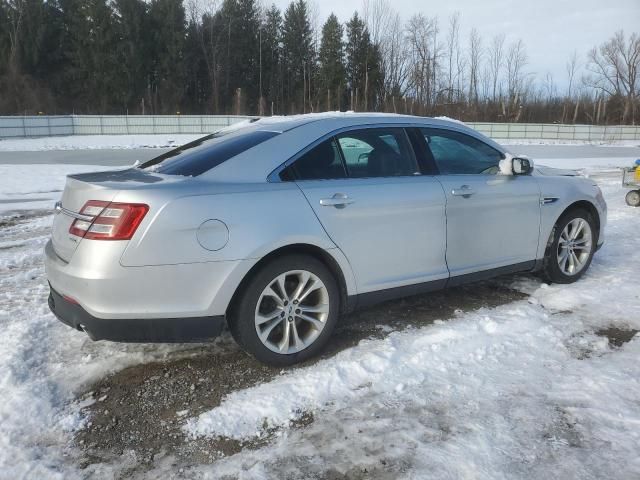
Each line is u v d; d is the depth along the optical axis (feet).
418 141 13.32
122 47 189.16
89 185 10.19
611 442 8.45
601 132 147.74
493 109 188.24
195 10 208.44
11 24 193.26
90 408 9.78
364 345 12.14
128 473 8.03
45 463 8.23
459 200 13.30
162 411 9.66
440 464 8.02
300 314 11.28
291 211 10.82
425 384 10.37
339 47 203.41
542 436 8.64
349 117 12.60
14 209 33.09
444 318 13.69
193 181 10.41
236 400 9.92
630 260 18.70
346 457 8.26
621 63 197.98
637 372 10.67
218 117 143.95
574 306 14.37
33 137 132.98
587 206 16.67
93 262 9.59
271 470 8.02
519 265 14.99
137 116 141.59
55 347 12.19
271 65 220.64
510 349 11.77
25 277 18.04
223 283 10.18
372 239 11.94
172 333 10.14
